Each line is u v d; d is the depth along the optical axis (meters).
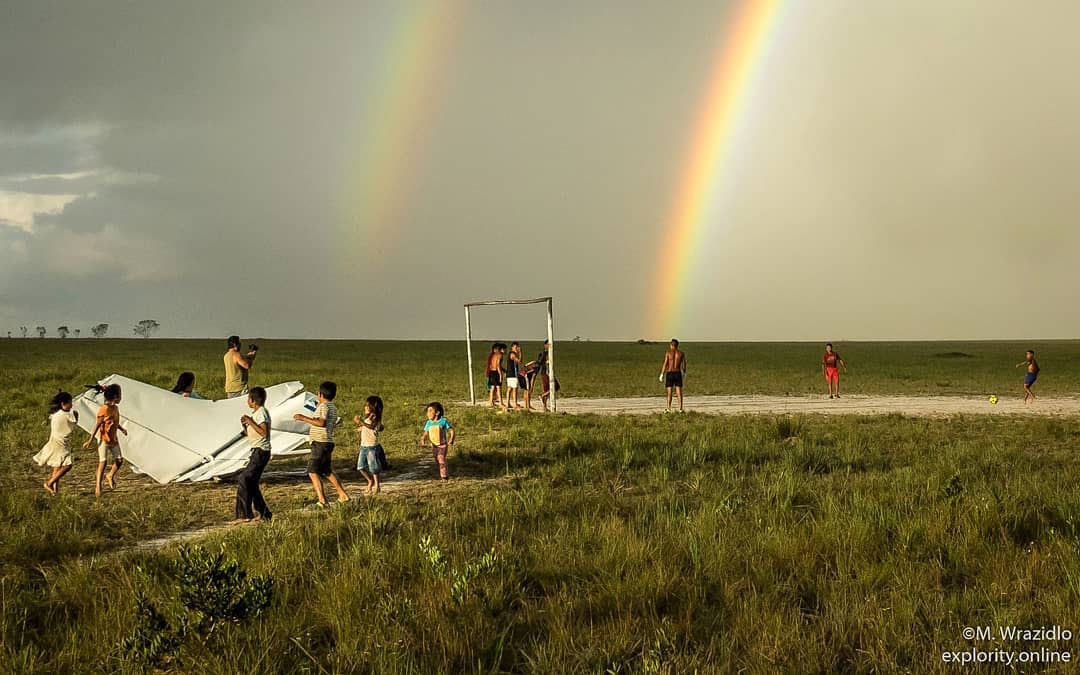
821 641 5.69
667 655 5.43
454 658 5.57
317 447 10.45
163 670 5.50
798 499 10.58
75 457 14.90
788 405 26.83
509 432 17.70
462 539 8.27
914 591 6.65
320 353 77.75
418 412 22.22
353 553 7.63
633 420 20.61
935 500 9.87
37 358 52.53
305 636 5.86
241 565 7.27
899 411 24.12
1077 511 9.05
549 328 23.86
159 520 9.82
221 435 12.68
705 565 7.36
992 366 65.69
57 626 6.10
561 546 7.98
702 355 89.25
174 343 104.69
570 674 5.29
